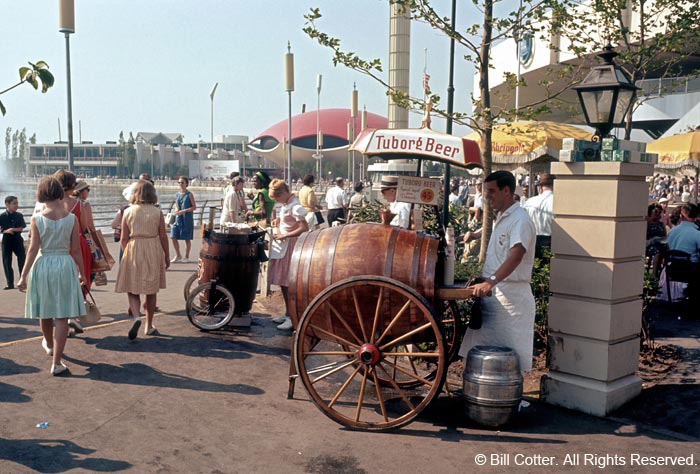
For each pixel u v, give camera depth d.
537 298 6.45
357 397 5.37
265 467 3.98
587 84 5.15
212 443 4.32
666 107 33.47
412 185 5.30
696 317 7.68
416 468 4.01
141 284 6.71
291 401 5.19
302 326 4.62
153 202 6.84
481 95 8.30
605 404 4.96
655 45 9.94
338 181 15.47
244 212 13.08
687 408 4.93
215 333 7.30
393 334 4.70
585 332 5.07
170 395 5.21
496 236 4.95
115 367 5.89
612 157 4.93
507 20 7.84
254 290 7.61
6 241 10.16
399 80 18.53
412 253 4.69
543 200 7.61
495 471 3.99
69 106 13.57
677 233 8.23
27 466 3.87
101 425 4.55
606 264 4.92
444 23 7.91
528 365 4.92
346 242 4.85
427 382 4.58
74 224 5.71
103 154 175.00
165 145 166.12
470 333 5.19
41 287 5.47
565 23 10.26
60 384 5.38
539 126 10.70
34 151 179.12
